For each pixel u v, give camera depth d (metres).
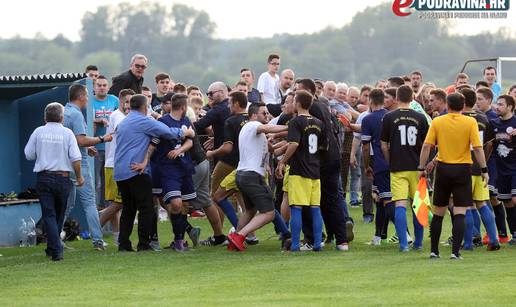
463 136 32.97
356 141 46.78
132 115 36.34
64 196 35.12
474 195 36.28
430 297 26.30
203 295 27.36
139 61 43.97
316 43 156.75
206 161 38.22
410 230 44.28
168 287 28.80
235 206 47.66
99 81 43.75
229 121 38.69
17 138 44.16
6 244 40.56
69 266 33.19
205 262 33.59
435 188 33.44
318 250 36.12
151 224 36.72
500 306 25.06
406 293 27.00
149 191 36.50
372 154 37.78
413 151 35.56
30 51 147.62
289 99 37.84
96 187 44.44
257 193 36.53
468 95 36.62
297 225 36.00
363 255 34.84
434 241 33.66
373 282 28.91
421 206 34.69
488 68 54.28
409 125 35.47
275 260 33.81
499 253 35.19
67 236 41.44
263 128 36.19
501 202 38.53
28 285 29.61
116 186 38.94
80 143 37.41
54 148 34.84
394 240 39.31
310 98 35.62
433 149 38.25
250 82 49.41
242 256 35.03
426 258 33.75
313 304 25.59
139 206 36.50
